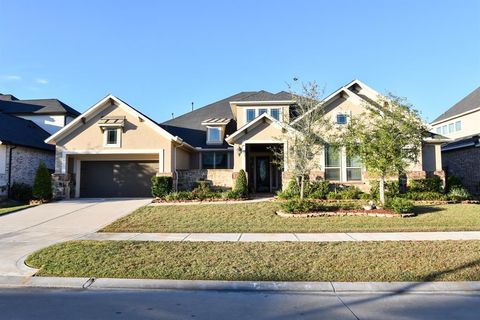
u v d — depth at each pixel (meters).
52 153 26.47
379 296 6.39
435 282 6.89
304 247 9.38
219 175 21.42
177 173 21.66
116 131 21.23
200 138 26.02
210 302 6.10
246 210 15.19
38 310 5.69
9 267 8.12
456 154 27.12
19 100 33.00
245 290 6.81
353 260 8.18
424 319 5.30
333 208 14.76
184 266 7.89
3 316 5.42
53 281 7.22
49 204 18.78
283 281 7.00
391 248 9.16
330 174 19.50
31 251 9.60
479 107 27.52
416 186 19.00
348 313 5.54
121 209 16.72
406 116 14.34
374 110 15.02
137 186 22.25
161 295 6.50
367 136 14.52
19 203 20.41
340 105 20.23
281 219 13.58
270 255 8.66
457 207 15.69
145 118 21.03
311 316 5.41
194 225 12.82
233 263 8.05
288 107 23.66
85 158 22.39
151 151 21.00
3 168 21.58
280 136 19.30
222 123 24.84
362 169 19.33
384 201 14.76
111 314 5.51
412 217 13.62
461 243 9.61
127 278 7.29
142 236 11.23
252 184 24.80
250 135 19.84
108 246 9.66
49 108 30.89
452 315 5.45
